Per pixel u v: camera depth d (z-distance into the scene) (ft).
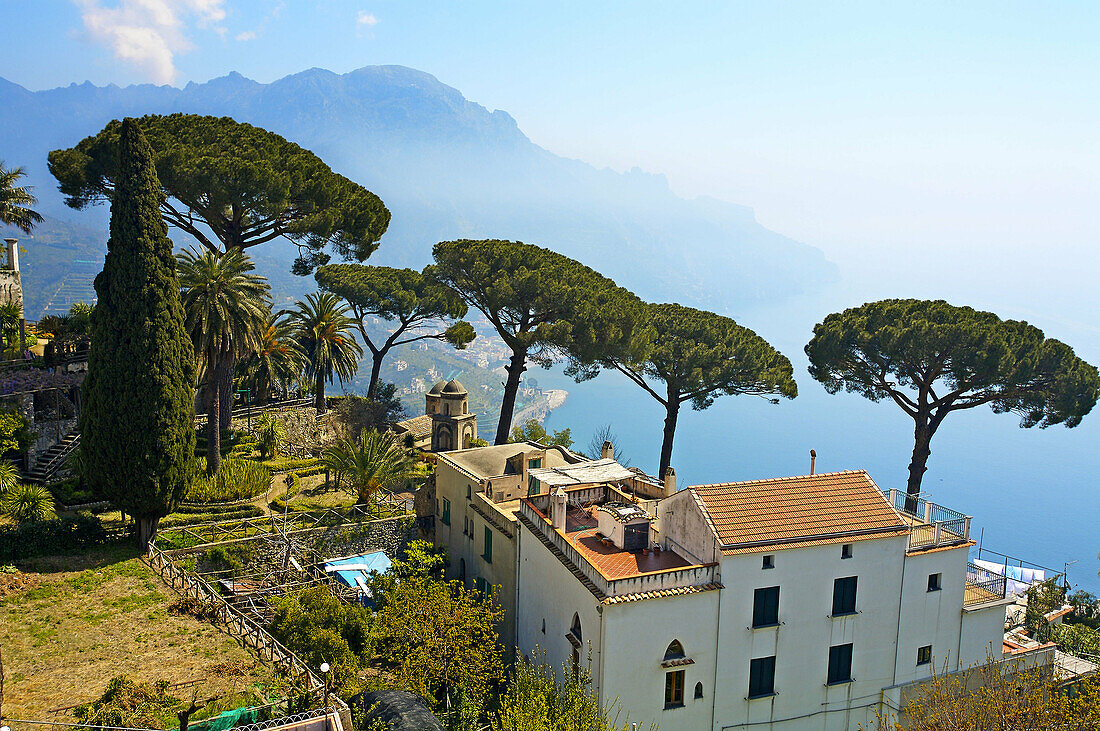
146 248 125.70
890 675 114.83
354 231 208.85
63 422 167.63
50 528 125.70
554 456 158.20
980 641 122.21
